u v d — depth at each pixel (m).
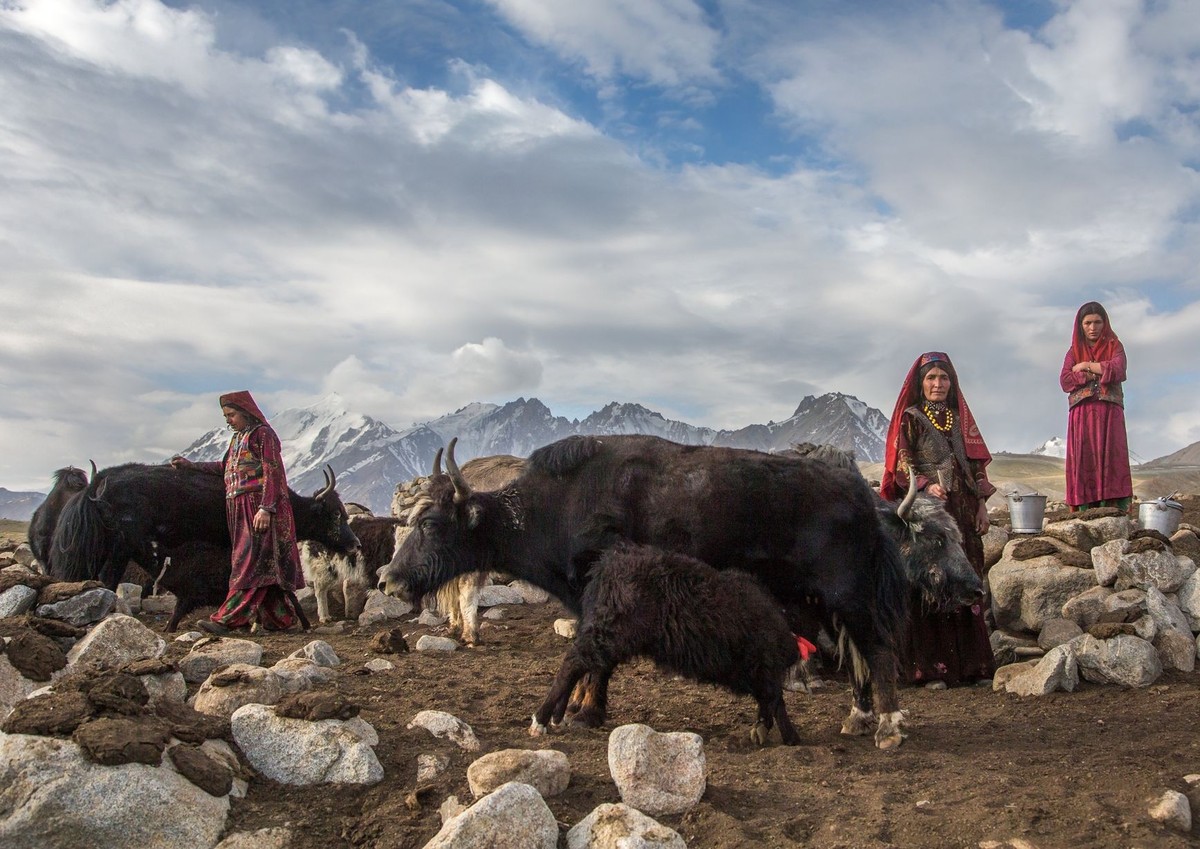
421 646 5.78
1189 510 7.13
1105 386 5.92
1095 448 5.90
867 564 4.20
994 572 5.62
